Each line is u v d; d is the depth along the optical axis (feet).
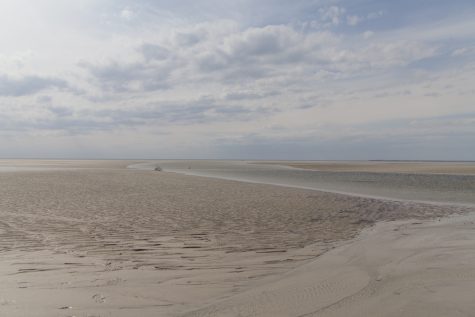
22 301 15.12
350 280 18.29
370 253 23.89
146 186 73.05
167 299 15.84
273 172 144.36
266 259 22.80
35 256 22.67
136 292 16.63
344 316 13.71
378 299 15.40
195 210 42.91
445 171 136.36
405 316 13.41
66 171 130.72
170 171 153.79
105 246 25.64
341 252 24.49
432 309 13.89
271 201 51.49
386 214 41.88
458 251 23.67
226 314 14.16
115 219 36.58
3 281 17.76
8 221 34.68
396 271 19.56
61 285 17.35
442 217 40.09
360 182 90.53
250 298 15.94
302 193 62.64
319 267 20.94
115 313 14.15
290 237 29.30
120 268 20.49
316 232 31.37
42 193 57.93
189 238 28.55
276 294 16.43
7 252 23.59
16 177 93.50
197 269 20.53
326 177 110.73
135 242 26.96
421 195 62.75
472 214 42.29
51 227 32.07
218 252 24.44
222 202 50.01
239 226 33.71
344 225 34.83
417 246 25.57
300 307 14.78
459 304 14.29
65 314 13.84
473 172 127.75
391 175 115.14
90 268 20.34
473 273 18.60
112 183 79.15
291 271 20.27
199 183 82.64
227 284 17.98
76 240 27.30
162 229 31.91
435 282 17.28
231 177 113.29
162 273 19.66
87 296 15.93
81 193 58.95
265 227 33.37
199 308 14.82
